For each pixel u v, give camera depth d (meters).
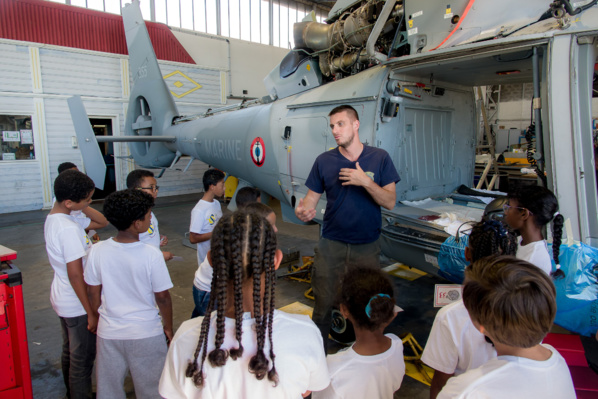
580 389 1.51
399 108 3.11
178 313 3.47
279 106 4.22
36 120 8.60
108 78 9.52
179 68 10.59
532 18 2.31
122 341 1.65
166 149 7.30
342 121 2.14
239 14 13.03
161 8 11.41
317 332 1.05
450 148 3.71
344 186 2.23
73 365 1.97
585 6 2.04
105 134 9.91
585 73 2.09
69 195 1.91
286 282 4.09
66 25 8.84
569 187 2.14
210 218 2.88
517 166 6.76
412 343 2.67
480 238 1.43
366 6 3.26
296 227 6.93
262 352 0.90
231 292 1.01
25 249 5.59
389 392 1.26
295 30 3.96
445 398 0.92
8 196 8.45
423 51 2.77
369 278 1.25
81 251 1.86
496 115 11.94
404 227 2.82
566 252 1.97
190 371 0.91
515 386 0.84
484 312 0.86
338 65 3.70
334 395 1.22
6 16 8.09
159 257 1.70
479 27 2.48
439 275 2.65
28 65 8.41
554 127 2.15
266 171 4.36
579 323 1.95
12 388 1.92
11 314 1.89
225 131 5.18
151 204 1.71
